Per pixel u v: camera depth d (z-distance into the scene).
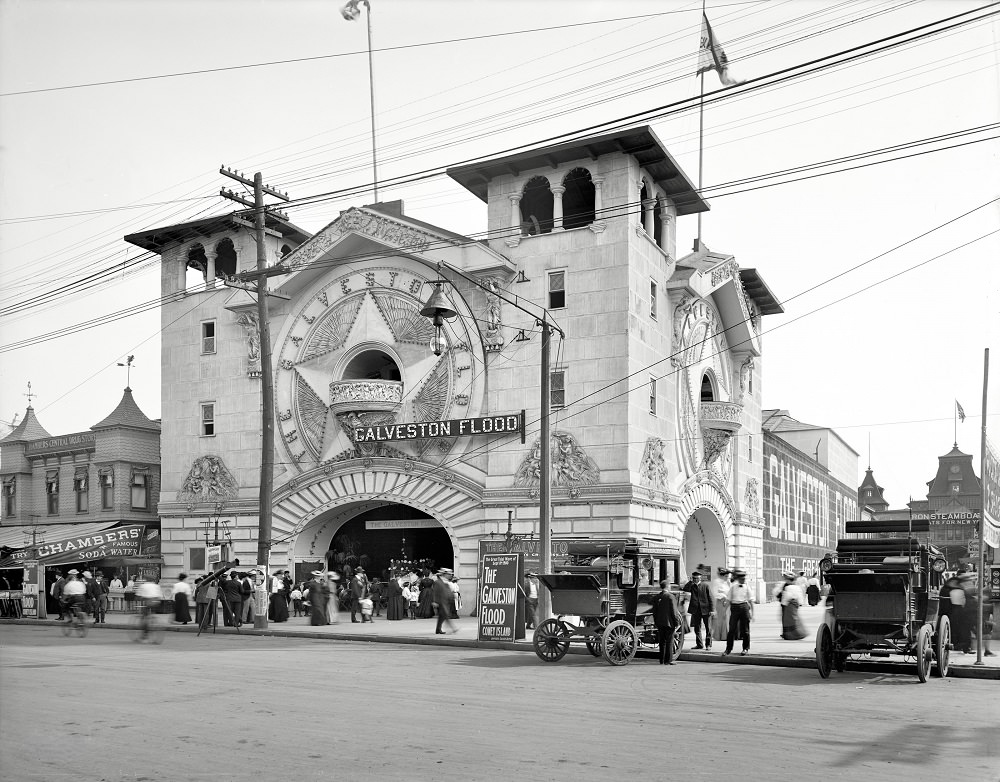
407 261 44.62
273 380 47.50
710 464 48.81
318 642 32.00
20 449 58.88
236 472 48.16
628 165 40.56
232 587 37.44
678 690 18.83
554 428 40.47
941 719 15.41
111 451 54.88
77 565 51.06
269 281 46.88
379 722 14.67
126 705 16.30
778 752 12.57
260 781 10.82
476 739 13.31
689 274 45.41
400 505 48.91
